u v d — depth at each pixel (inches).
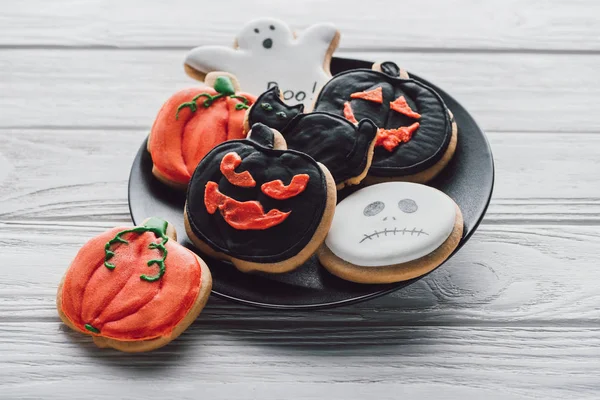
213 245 19.6
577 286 20.3
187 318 18.9
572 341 19.4
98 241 19.4
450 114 21.5
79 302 18.9
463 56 26.1
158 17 27.6
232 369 19.0
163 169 21.2
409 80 21.7
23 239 21.7
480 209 20.0
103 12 27.7
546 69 25.6
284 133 20.5
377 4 27.8
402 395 18.6
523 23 27.0
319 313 19.8
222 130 21.4
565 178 22.7
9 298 20.4
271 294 19.2
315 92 22.5
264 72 22.7
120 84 25.6
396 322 19.7
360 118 21.0
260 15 27.7
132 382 18.9
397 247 19.0
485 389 18.7
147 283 18.9
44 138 24.1
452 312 19.8
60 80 25.7
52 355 19.3
